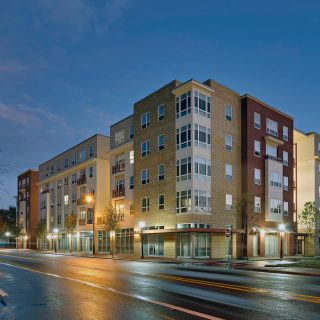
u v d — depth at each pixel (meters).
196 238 39.41
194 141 40.53
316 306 11.22
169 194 42.56
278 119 51.59
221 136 43.88
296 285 16.17
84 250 61.38
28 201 87.06
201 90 42.19
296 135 57.97
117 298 12.96
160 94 45.72
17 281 18.89
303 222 51.12
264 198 47.38
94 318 9.97
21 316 10.36
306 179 56.47
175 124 42.91
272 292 14.01
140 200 47.06
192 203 39.47
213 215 41.38
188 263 32.59
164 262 34.03
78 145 65.44
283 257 44.62
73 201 66.19
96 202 57.88
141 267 27.17
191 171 40.00
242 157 46.06
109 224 49.09
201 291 14.30
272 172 48.38
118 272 22.72
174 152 42.56
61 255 51.06
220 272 22.84
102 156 59.69
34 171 87.25
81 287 16.03
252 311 10.55
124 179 51.97
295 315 10.04
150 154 46.28
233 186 44.44
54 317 10.18
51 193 75.38
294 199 57.16
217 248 41.22
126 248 49.81
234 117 46.03
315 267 26.19
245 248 43.62
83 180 62.00
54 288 15.98
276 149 50.62
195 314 10.21
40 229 75.31
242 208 44.44
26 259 39.84
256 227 45.06
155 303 11.91
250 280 18.12
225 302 11.95
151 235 44.72
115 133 55.09
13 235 93.75
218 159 43.03
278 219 48.59
